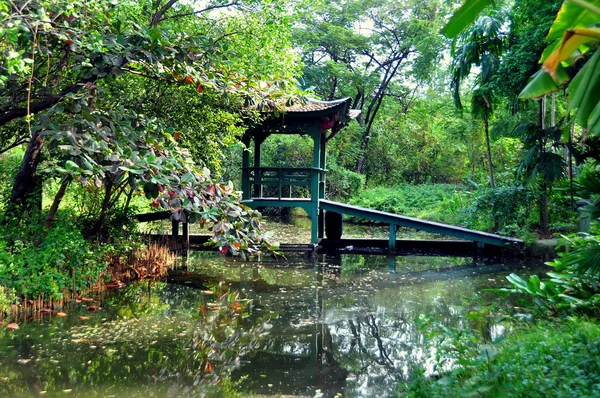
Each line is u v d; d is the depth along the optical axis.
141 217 14.41
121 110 7.30
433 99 29.14
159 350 6.18
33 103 7.19
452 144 27.44
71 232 8.69
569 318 5.40
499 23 14.95
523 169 14.59
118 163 5.95
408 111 30.31
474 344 5.75
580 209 5.52
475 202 16.31
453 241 15.49
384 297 9.20
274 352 6.26
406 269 12.24
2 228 8.38
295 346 6.49
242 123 12.62
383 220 15.02
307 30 26.98
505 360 4.33
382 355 6.18
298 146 25.67
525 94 3.90
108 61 6.38
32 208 9.05
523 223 15.46
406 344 6.57
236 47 10.91
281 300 8.91
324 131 15.93
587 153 10.30
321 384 5.25
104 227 10.40
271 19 11.03
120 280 10.10
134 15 8.98
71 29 6.13
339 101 13.80
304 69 26.45
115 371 5.50
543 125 14.23
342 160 28.83
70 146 5.78
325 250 15.20
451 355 5.02
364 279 10.95
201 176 6.63
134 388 5.06
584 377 3.61
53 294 7.96
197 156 11.02
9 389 4.96
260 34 11.02
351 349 6.39
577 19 3.70
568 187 5.74
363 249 15.48
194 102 10.47
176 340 6.59
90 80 6.99
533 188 14.48
